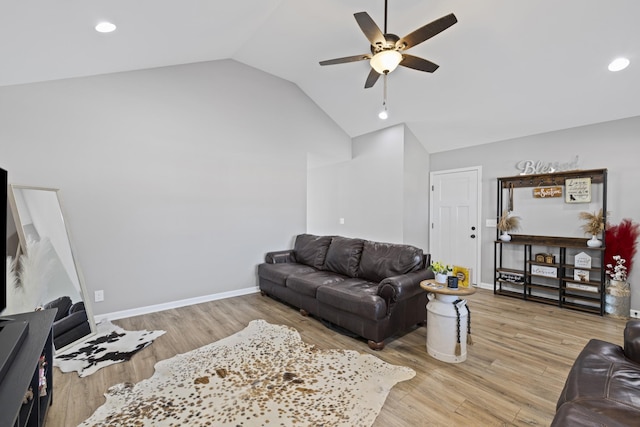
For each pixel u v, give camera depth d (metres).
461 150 4.95
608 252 3.51
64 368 2.23
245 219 4.27
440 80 3.79
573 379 1.41
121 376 2.13
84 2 1.74
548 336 2.84
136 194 3.37
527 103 3.68
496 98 3.76
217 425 1.65
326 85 4.67
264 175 4.47
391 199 5.02
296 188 4.87
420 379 2.11
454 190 5.04
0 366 1.11
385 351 2.54
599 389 1.28
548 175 3.96
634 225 3.38
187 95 3.73
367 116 4.99
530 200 4.17
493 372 2.21
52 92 2.86
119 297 3.27
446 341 2.36
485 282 4.66
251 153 4.33
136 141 3.36
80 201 3.02
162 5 2.13
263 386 2.02
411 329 3.05
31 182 2.76
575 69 3.04
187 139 3.73
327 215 6.42
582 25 2.61
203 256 3.88
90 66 2.81
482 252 4.70
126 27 2.25
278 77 4.65
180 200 3.68
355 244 3.68
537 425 1.66
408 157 4.93
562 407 1.19
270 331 2.93
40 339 1.47
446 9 2.85
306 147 5.02
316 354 2.47
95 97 3.10
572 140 3.81
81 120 3.02
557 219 3.94
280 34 3.52
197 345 2.62
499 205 4.41
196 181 3.81
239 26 3.11
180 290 3.70
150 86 3.45
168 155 3.59
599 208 3.60
